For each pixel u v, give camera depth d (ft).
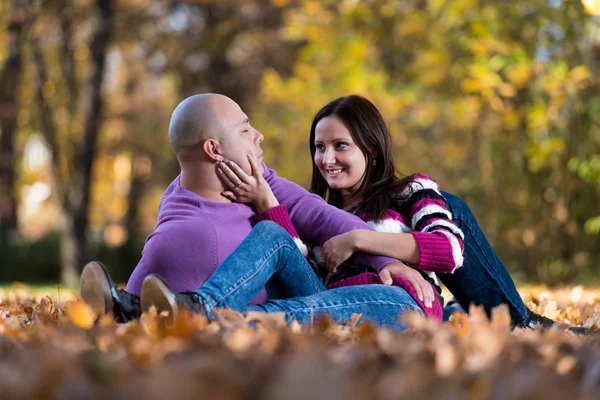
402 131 51.75
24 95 76.64
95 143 66.59
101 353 8.63
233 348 9.00
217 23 74.43
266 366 7.45
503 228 45.75
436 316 13.96
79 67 76.18
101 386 6.93
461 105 46.06
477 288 15.56
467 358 8.62
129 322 11.56
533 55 41.60
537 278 45.19
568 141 41.45
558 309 19.80
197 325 10.83
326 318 10.96
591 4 25.99
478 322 10.85
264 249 12.61
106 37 66.18
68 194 66.49
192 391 6.18
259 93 73.26
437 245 14.08
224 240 13.69
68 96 70.95
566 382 7.07
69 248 65.87
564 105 40.96
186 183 14.39
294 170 65.00
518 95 42.27
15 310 15.94
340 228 14.37
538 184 44.11
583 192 43.32
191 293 11.80
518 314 15.57
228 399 6.38
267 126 65.62
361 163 15.62
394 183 15.29
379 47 55.47
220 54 73.72
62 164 74.23
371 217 15.01
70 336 9.89
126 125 89.35
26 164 105.09
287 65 75.82
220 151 14.07
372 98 51.16
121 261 70.03
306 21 53.62
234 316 11.08
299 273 13.24
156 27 74.90
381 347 9.03
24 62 71.10
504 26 42.14
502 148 44.86
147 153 91.30
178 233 13.60
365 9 50.55
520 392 6.72
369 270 14.33
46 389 6.66
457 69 47.44
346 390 6.23
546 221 44.29
